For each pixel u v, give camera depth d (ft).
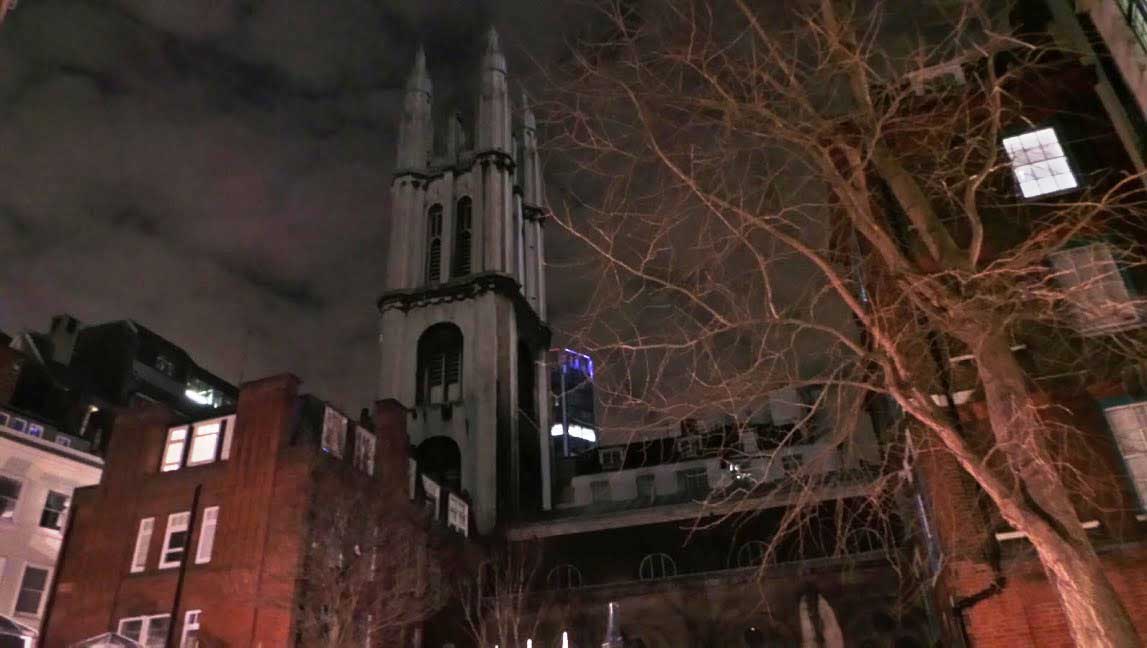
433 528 132.26
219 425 115.14
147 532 110.32
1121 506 57.31
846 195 35.42
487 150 244.63
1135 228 64.28
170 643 99.81
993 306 33.99
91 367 192.85
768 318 33.30
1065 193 67.67
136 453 116.88
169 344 211.41
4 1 49.19
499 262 223.92
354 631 99.50
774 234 32.94
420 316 217.36
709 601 132.77
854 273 69.00
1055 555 28.81
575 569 152.25
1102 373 61.11
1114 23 57.00
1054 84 70.90
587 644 133.49
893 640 120.26
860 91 36.40
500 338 209.36
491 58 265.13
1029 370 62.75
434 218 240.32
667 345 35.04
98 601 106.73
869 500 50.14
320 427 115.34
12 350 139.95
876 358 32.12
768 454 44.06
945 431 30.68
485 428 191.31
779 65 35.17
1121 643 26.89
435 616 124.36
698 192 33.27
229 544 103.60
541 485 205.05
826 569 128.88
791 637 125.59
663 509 152.05
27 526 129.18
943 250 35.70
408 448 134.92
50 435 141.49
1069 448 59.52
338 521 103.55
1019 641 56.24
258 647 94.79
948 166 63.05
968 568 59.21
